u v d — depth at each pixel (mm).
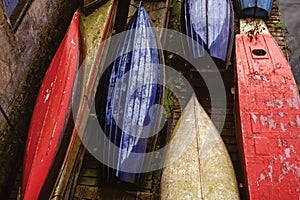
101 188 5059
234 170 4945
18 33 5484
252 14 6688
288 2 8047
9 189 5188
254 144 4859
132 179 4750
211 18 6320
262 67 5688
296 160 4664
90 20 6387
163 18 6520
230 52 6074
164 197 4652
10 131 5352
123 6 7109
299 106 5191
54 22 6672
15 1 5691
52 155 4836
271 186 4484
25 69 5762
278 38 6879
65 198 4809
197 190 4574
